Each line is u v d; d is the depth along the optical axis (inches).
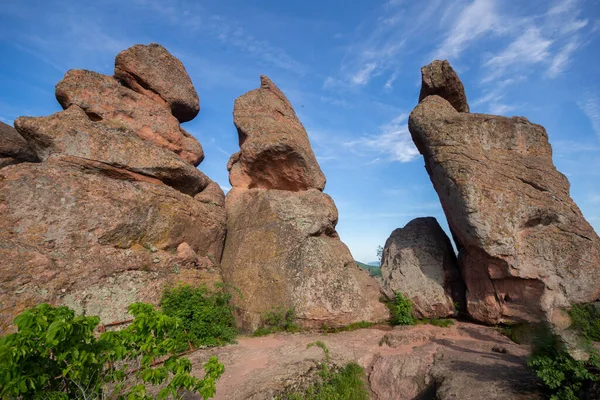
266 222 564.1
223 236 589.3
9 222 363.6
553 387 211.3
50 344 126.0
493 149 494.9
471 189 447.2
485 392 242.1
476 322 465.4
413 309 495.2
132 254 438.0
